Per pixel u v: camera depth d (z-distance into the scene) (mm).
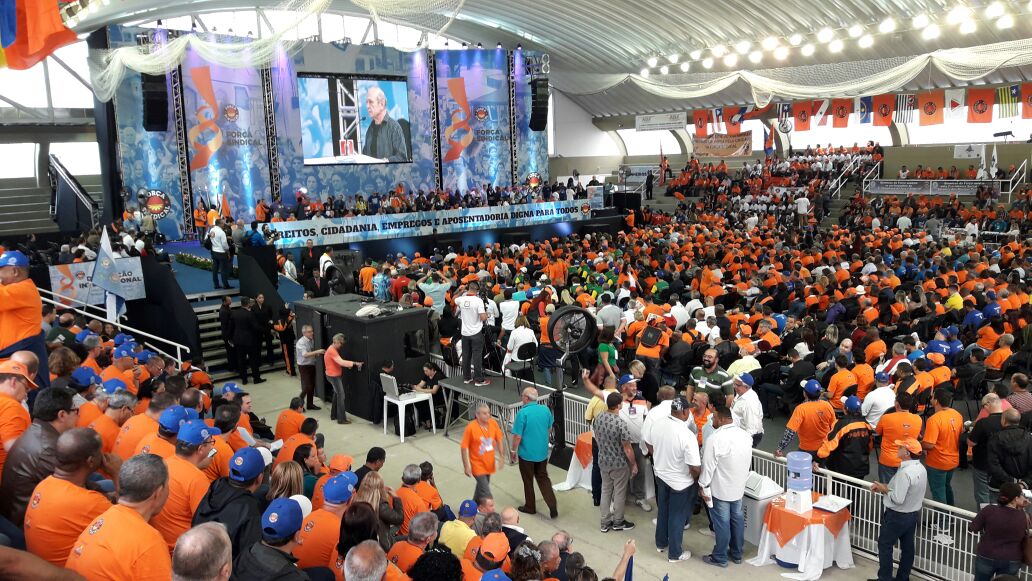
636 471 8211
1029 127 30969
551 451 10672
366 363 12336
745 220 29875
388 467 10484
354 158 30562
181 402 7098
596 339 13055
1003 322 11305
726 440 7352
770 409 11219
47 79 27578
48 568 2641
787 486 7523
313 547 5047
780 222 30094
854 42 26406
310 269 20969
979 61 22531
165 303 15438
